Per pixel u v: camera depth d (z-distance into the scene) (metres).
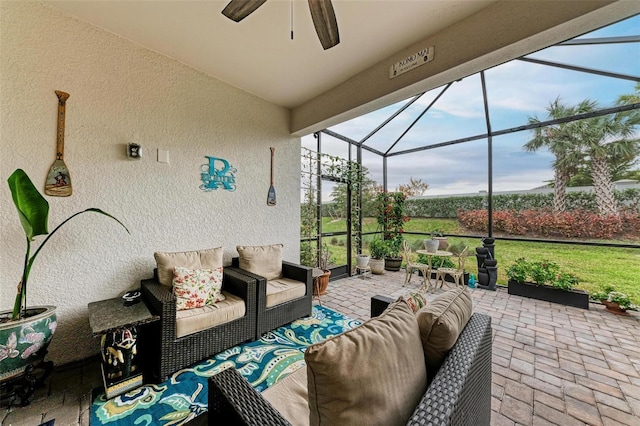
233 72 2.86
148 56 2.45
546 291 3.61
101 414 1.51
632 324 2.84
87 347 2.14
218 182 3.00
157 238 2.54
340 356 0.71
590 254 3.69
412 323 1.01
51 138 1.98
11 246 1.84
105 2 1.91
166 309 1.84
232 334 2.24
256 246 3.12
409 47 2.40
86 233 2.14
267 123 3.51
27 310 1.79
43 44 1.94
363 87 2.82
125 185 2.34
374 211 5.71
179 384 1.79
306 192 4.21
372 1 1.87
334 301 3.58
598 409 1.60
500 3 1.86
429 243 4.16
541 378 1.90
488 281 4.16
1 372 1.50
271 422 0.80
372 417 0.68
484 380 1.15
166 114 2.58
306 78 2.97
